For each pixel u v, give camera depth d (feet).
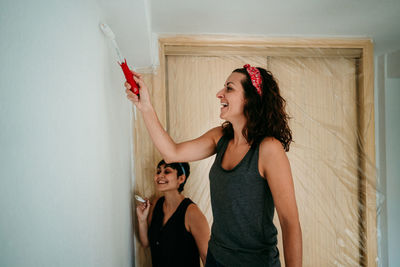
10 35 0.85
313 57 6.19
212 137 3.89
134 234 5.87
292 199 2.81
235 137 3.40
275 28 5.69
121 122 4.15
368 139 6.05
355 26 5.55
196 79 6.22
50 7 1.22
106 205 2.63
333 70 6.20
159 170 5.28
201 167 6.13
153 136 3.41
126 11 2.77
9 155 0.83
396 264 7.02
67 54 1.46
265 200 3.00
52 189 1.17
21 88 0.92
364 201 5.74
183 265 4.96
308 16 5.09
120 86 4.08
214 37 6.00
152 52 5.70
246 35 6.07
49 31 1.20
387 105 7.12
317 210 5.75
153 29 5.68
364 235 5.64
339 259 5.57
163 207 5.44
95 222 2.09
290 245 2.74
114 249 3.13
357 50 6.20
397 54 6.83
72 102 1.53
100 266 2.27
